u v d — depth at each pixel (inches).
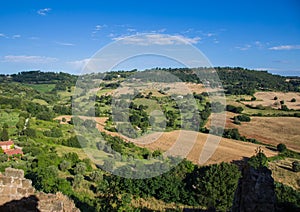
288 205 818.2
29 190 426.3
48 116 3277.6
